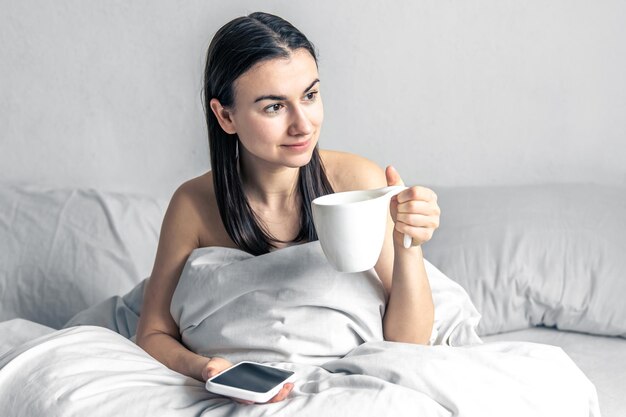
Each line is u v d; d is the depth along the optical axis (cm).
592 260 155
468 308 138
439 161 206
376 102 206
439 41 200
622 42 191
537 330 161
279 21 105
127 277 186
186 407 97
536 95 198
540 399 98
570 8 192
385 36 202
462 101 202
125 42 211
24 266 187
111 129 216
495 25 197
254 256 121
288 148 106
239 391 92
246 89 104
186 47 210
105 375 100
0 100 216
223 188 121
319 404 92
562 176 201
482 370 98
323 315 111
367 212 89
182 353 117
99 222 191
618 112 195
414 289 113
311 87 104
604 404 125
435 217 100
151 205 198
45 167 218
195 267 119
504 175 204
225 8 207
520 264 156
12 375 102
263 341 111
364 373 100
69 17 211
